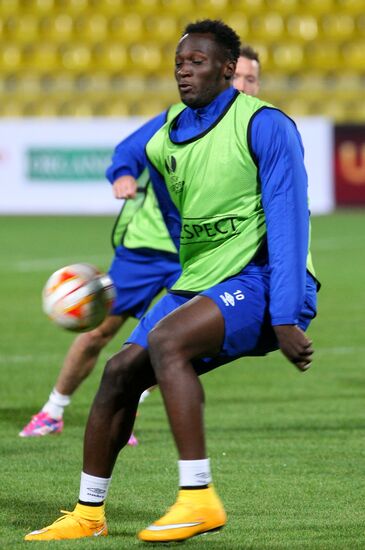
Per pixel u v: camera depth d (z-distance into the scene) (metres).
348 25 94.44
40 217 81.81
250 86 22.67
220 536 14.29
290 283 13.14
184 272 14.41
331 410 24.05
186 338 13.07
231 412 23.91
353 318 38.66
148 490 17.17
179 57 13.95
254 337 13.61
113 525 14.91
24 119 93.62
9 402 25.08
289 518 15.38
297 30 94.31
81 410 24.30
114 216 82.00
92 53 94.56
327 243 64.00
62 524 14.00
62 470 18.56
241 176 13.79
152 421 23.12
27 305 41.75
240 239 13.91
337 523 15.09
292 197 13.41
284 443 20.78
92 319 14.02
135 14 95.50
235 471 18.50
